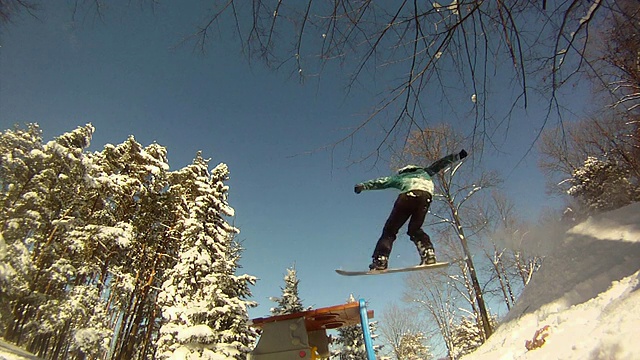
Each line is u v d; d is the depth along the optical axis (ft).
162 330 53.06
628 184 63.46
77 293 65.00
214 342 55.16
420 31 10.30
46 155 71.20
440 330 98.84
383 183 14.60
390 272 13.57
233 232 70.08
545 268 45.27
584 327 23.03
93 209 82.23
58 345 71.56
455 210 57.88
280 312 97.81
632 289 21.84
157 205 94.89
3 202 64.49
